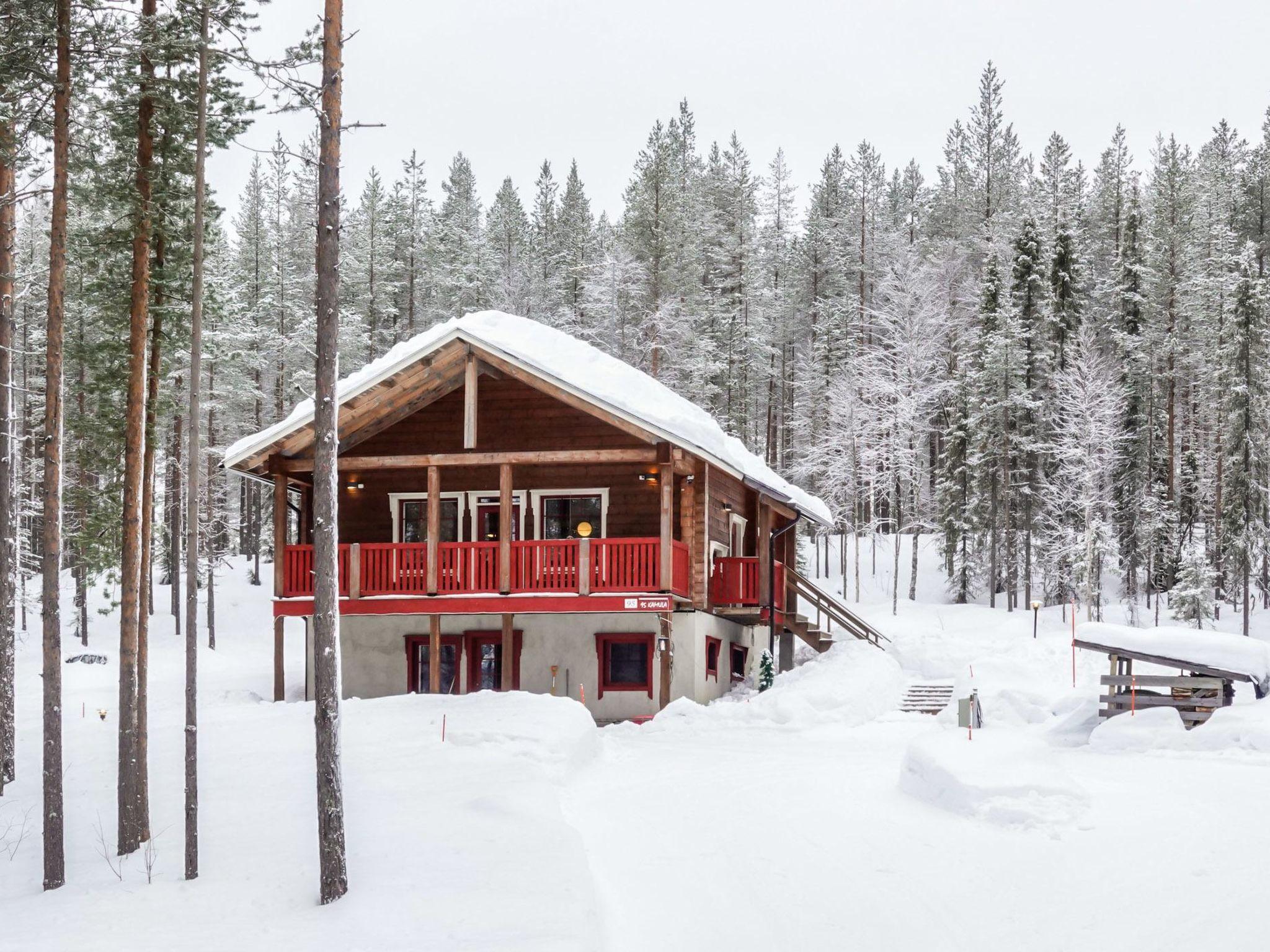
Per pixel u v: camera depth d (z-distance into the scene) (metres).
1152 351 62.25
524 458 27.44
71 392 47.34
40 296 31.06
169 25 19.20
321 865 13.54
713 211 71.94
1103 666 31.94
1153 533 57.22
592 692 28.19
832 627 45.53
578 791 17.83
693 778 18.94
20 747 24.59
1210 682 22.08
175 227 22.19
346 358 59.75
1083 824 14.62
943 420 71.31
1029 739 18.09
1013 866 13.12
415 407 30.09
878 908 12.05
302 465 29.27
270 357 60.59
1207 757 19.75
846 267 74.38
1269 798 15.90
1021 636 44.28
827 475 63.91
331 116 14.43
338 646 14.07
